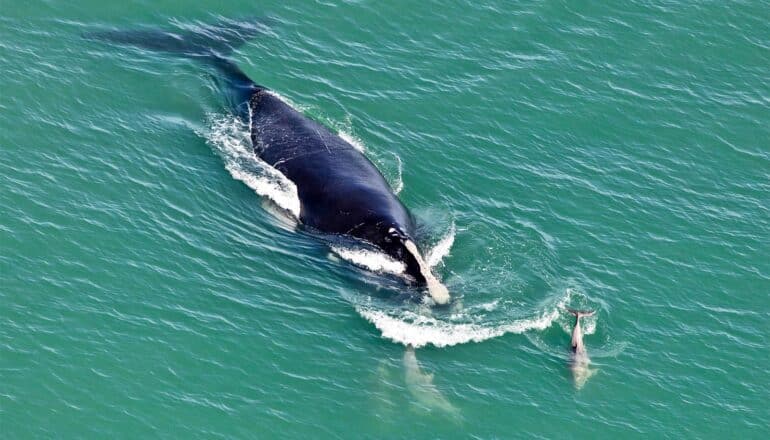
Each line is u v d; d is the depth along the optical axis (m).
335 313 156.00
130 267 158.12
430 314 156.00
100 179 172.50
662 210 186.00
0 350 142.25
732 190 193.00
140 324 149.62
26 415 135.38
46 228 161.50
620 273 171.25
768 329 165.38
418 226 171.12
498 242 171.75
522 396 147.75
